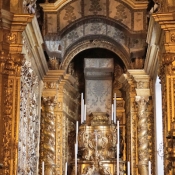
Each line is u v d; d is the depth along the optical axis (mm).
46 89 15672
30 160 13062
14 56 11102
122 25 16016
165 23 11164
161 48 12000
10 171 10656
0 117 10812
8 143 10773
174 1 11383
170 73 11125
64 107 16266
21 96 11469
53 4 16125
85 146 15672
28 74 12289
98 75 16875
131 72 15680
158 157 14727
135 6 16078
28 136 12773
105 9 16250
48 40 16062
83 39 16562
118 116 17109
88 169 15211
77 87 17500
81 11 16234
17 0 11422
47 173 15195
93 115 16281
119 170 15258
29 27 11859
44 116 15617
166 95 11164
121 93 17344
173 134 9938
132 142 15734
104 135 15734
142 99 15641
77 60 17531
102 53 17422
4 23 11062
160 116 14977
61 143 15758
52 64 15852
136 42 16141
